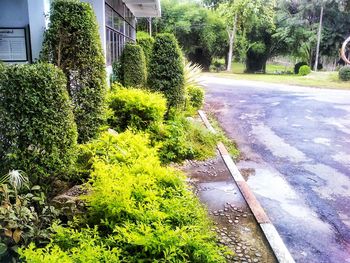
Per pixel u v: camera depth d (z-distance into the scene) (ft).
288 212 12.54
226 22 80.33
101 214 8.73
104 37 20.38
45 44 13.03
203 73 74.90
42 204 8.66
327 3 74.13
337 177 16.30
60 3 13.05
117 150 12.36
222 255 9.12
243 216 11.57
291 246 10.31
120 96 18.31
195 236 7.89
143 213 8.48
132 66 27.07
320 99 38.27
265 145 21.59
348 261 9.65
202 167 16.53
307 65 75.41
